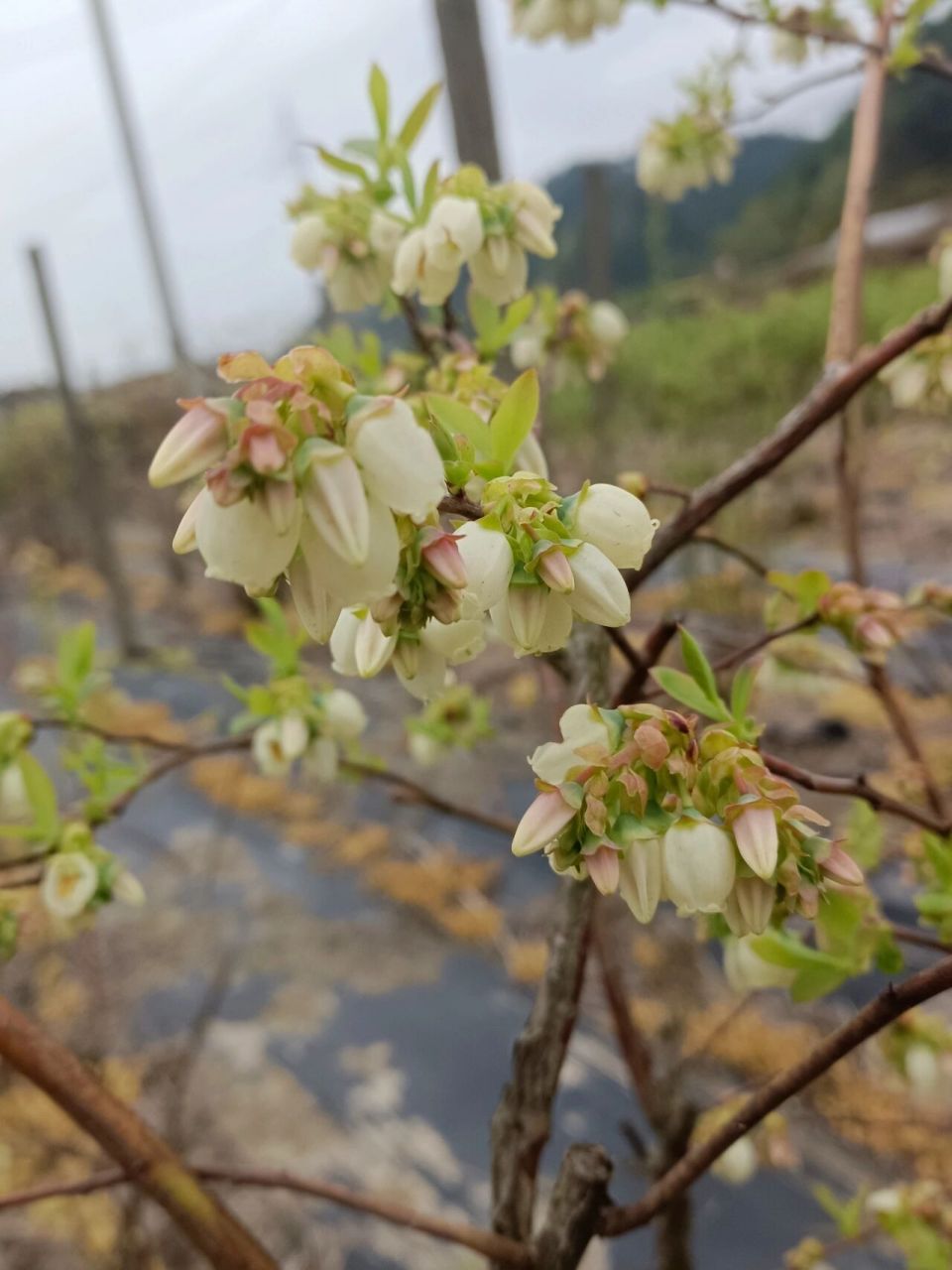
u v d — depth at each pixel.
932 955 0.38
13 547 2.06
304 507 0.08
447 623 0.09
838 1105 0.49
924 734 0.69
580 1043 0.56
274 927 0.72
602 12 0.28
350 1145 0.53
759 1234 0.45
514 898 0.75
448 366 0.18
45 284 1.36
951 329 0.24
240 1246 0.12
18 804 0.21
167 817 0.92
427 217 0.19
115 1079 0.54
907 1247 0.26
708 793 0.12
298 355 0.09
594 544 0.10
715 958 0.62
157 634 1.52
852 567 0.28
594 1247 0.45
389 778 0.26
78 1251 0.44
